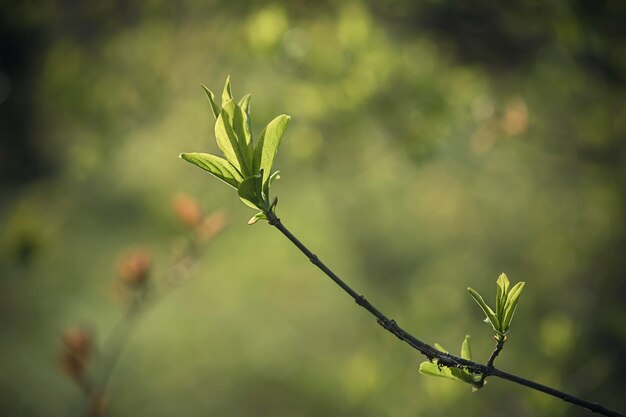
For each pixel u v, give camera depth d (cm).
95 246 812
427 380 380
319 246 789
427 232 775
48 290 749
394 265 752
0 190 972
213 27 488
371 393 421
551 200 643
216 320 696
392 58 418
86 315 700
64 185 840
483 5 415
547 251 570
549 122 502
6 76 673
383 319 125
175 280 339
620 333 447
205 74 516
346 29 404
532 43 433
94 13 516
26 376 626
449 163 700
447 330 492
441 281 666
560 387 413
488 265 677
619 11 339
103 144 503
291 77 438
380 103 419
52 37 611
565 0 345
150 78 494
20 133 919
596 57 383
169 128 608
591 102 463
